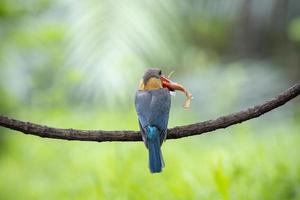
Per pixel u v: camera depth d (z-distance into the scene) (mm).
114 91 13617
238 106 16469
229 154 12438
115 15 13805
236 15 19109
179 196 10531
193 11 16812
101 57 13656
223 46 20203
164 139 7340
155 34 13914
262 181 10602
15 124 6887
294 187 10477
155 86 8039
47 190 12953
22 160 14695
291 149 12344
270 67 18328
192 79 16953
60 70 15648
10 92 16953
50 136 6934
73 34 13883
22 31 16594
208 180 10852
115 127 14211
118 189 10836
